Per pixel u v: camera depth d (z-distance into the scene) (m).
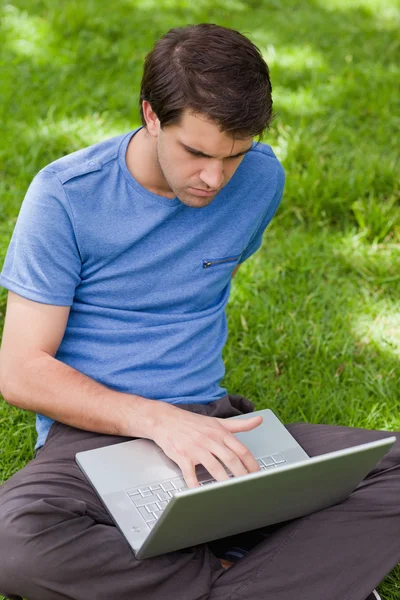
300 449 2.55
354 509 2.38
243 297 3.89
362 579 2.32
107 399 2.44
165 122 2.26
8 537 2.13
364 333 3.76
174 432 2.36
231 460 2.30
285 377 3.52
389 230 4.41
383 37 6.34
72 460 2.44
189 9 6.37
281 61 5.82
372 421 3.30
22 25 5.75
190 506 1.99
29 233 2.44
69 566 2.12
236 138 2.23
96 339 2.59
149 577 2.16
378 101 5.41
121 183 2.50
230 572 2.26
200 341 2.68
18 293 2.47
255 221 2.71
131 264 2.55
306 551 2.30
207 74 2.19
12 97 5.09
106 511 2.32
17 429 3.17
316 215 4.44
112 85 5.30
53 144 4.68
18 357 2.46
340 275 4.16
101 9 6.15
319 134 5.07
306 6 6.75
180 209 2.54
